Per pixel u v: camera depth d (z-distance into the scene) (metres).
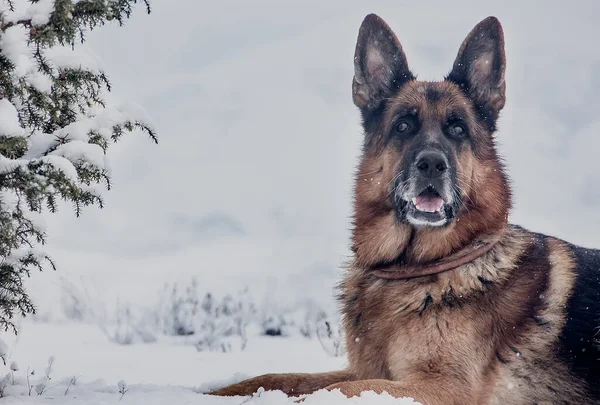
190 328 11.47
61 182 4.00
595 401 5.18
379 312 5.43
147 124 4.59
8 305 4.47
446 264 5.32
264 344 10.50
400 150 5.72
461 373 4.97
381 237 5.68
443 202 5.39
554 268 5.58
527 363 5.20
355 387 4.62
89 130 4.43
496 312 5.22
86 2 4.16
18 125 4.02
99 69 4.54
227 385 6.02
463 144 5.70
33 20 4.09
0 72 4.14
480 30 6.01
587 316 5.34
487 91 6.00
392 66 6.20
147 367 7.74
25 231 4.30
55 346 9.50
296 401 4.52
